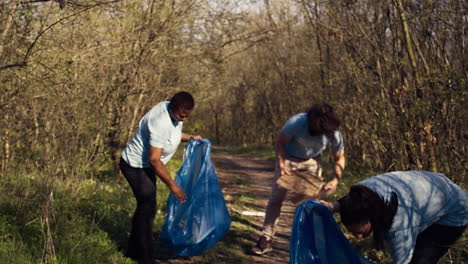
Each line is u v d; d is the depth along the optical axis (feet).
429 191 9.62
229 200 24.84
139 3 26.76
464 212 9.91
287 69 50.19
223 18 31.96
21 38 16.81
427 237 10.03
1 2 16.01
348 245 9.96
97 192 20.02
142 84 26.50
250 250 16.47
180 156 44.45
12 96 18.21
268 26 43.73
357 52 24.89
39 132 19.40
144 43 26.07
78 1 16.75
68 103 18.85
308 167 15.08
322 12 32.68
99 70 22.91
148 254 13.98
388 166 22.44
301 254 9.78
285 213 22.58
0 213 15.90
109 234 15.81
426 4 18.90
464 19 17.97
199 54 33.32
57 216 15.67
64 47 18.24
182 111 13.19
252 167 42.55
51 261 12.85
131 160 13.73
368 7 25.21
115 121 25.96
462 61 18.16
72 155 19.62
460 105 16.46
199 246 14.34
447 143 16.83
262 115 72.79
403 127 18.99
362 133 25.53
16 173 19.34
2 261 12.61
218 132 87.97
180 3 28.73
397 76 22.17
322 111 13.98
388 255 14.75
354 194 9.32
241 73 75.25
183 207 14.69
